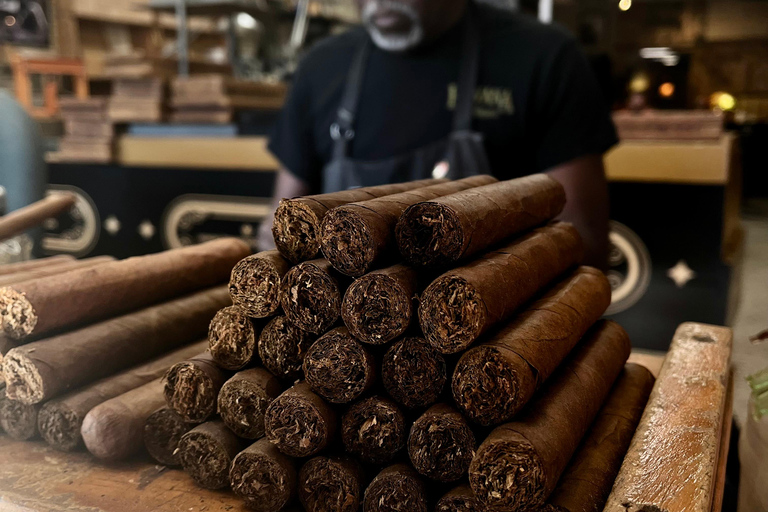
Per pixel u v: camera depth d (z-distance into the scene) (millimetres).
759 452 928
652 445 728
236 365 783
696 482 644
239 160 3262
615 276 2801
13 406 900
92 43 5352
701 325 1229
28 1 4750
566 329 744
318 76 2080
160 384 937
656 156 2623
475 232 683
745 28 5387
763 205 6852
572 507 645
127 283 987
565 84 1835
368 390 711
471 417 648
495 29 1911
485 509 646
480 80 1876
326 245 684
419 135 1946
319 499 729
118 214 3666
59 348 877
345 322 676
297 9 4016
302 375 753
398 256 737
